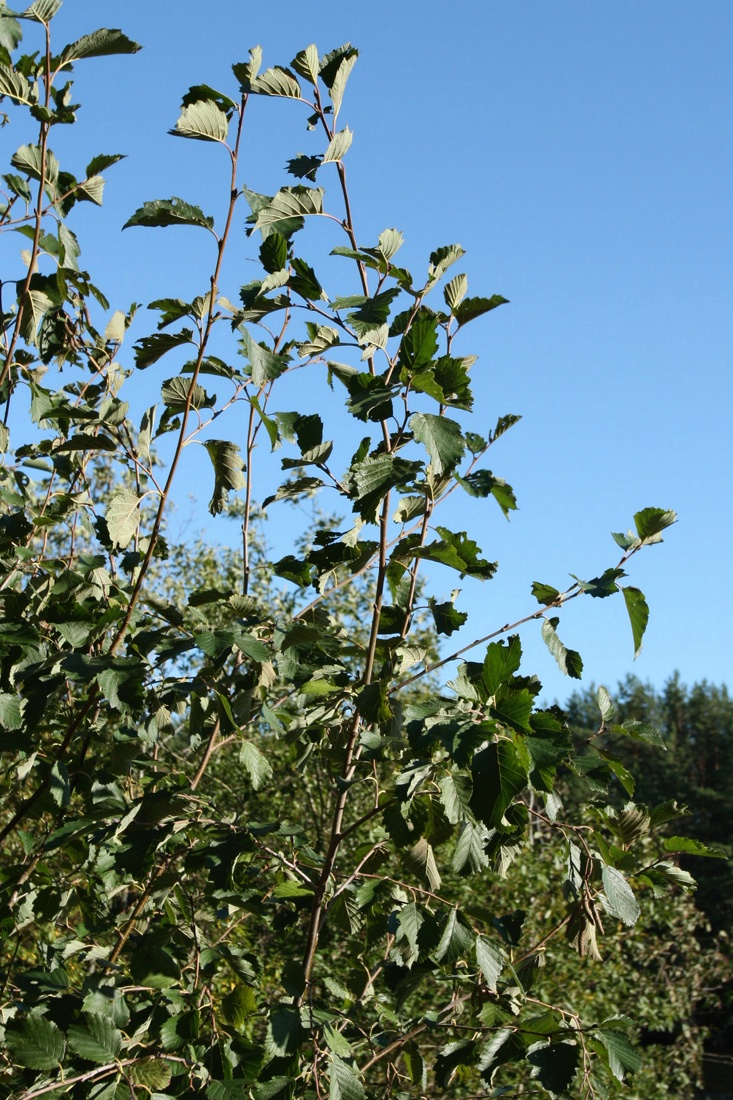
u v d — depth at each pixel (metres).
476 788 1.84
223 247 2.40
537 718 2.00
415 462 2.22
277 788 7.40
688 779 38.12
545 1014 2.33
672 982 9.89
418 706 2.03
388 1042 2.58
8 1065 2.16
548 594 2.54
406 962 2.59
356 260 2.42
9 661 2.50
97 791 2.43
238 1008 2.50
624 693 45.06
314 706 2.50
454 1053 2.32
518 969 2.56
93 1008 2.11
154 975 2.31
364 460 2.29
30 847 2.71
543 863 8.12
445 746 1.87
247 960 2.62
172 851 2.78
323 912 2.68
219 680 2.54
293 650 2.44
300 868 2.59
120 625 2.47
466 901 7.42
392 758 2.47
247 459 2.81
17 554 2.88
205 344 2.44
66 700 2.94
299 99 2.49
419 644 2.64
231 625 2.35
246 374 2.85
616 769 2.56
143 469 2.60
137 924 2.91
